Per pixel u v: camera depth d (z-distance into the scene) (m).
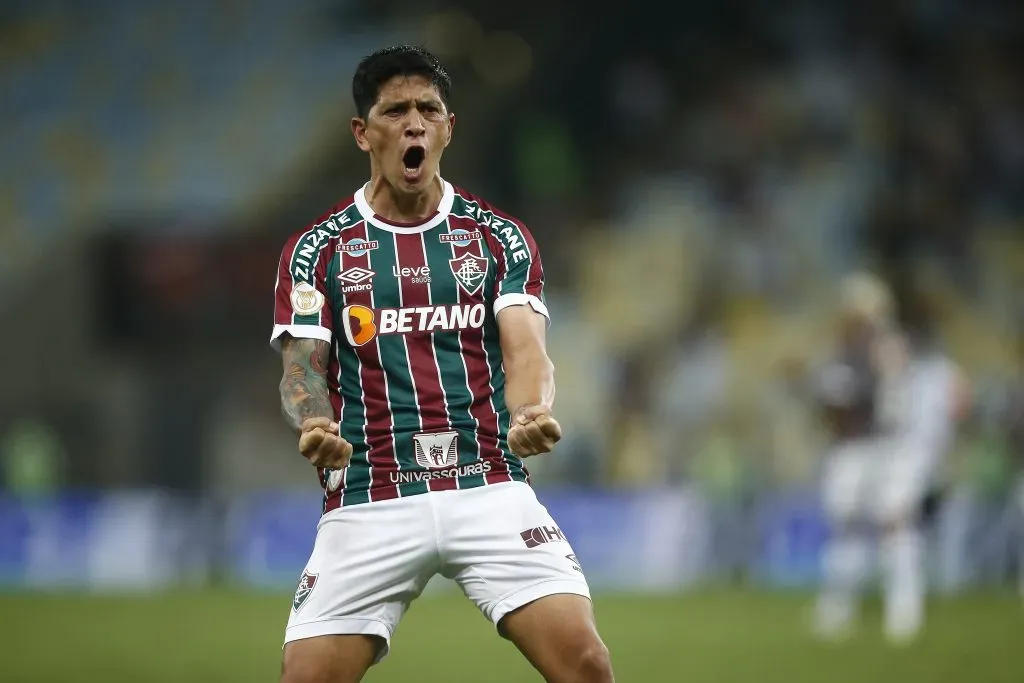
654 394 71.56
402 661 29.77
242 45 80.69
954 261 75.81
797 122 80.69
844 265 75.38
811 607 44.78
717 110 81.94
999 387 68.81
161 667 28.84
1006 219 77.69
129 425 65.50
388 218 12.47
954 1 84.19
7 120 77.62
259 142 74.44
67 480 64.69
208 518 59.25
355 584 11.81
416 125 11.92
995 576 55.75
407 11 81.00
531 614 11.72
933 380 34.50
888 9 83.75
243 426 66.44
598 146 82.00
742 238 76.62
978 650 30.22
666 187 79.50
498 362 12.51
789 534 58.44
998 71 82.75
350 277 12.27
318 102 76.06
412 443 12.08
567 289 75.75
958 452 64.19
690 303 74.50
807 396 70.06
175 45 81.12
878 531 36.19
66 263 65.81
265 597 50.69
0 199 72.56
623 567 58.16
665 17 84.12
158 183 72.31
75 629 38.00
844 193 77.56
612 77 83.44
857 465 34.91
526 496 12.22
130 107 77.69
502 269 12.50
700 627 37.41
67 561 58.19
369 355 12.20
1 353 65.50
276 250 68.00
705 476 59.44
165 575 58.81
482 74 82.19
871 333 34.50
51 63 80.62
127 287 65.81
